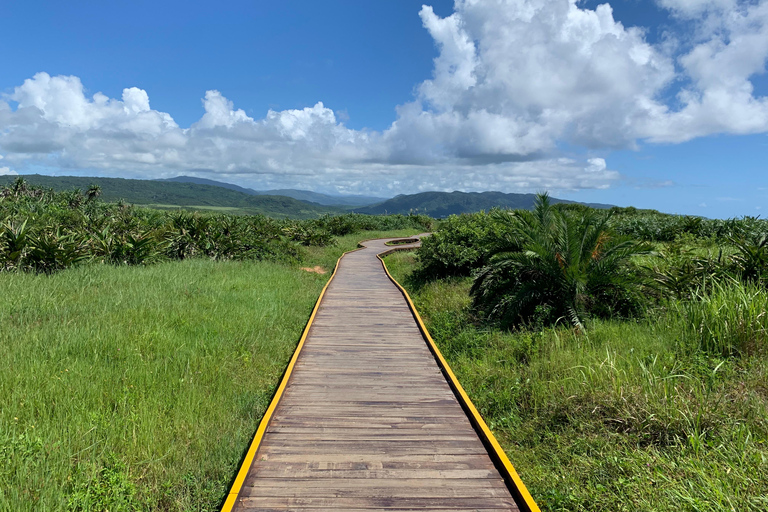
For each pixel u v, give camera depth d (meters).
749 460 3.30
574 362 5.40
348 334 7.45
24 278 9.16
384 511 2.99
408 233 37.56
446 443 3.91
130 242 12.75
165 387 4.84
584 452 3.80
